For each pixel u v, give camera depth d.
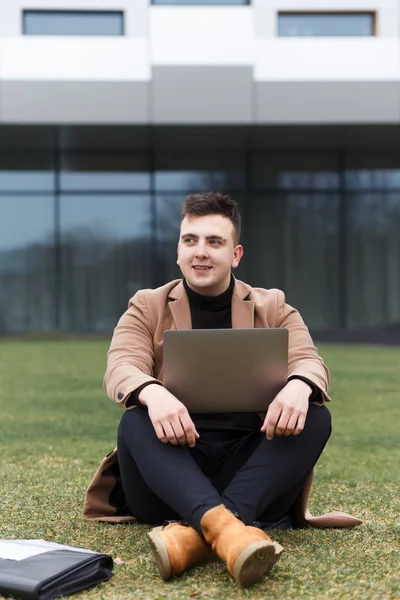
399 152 16.23
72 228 15.98
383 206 16.28
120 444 2.36
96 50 13.80
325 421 2.32
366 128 14.38
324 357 9.95
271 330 2.28
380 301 16.38
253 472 2.20
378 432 4.98
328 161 16.25
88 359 10.02
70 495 3.06
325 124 14.04
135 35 15.00
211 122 13.95
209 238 2.43
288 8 14.91
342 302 16.33
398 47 13.91
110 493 2.66
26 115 13.86
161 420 2.17
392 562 2.13
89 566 1.97
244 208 16.22
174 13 13.69
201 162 16.12
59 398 6.55
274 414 2.20
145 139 15.20
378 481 3.45
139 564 2.13
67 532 2.47
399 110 13.95
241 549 1.88
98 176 16.02
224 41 13.69
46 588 1.83
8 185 15.91
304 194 16.28
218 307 2.52
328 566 2.09
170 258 16.09
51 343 13.15
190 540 2.01
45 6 14.95
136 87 13.80
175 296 2.54
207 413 2.40
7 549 2.04
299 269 16.31
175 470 2.13
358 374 8.09
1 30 14.83
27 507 2.83
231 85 13.77
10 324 15.91
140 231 16.06
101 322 16.03
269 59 13.88
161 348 2.52
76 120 13.90
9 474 3.57
